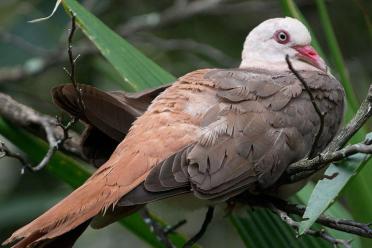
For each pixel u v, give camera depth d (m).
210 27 15.01
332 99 9.16
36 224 7.27
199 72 9.07
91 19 9.23
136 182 7.67
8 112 10.23
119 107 8.86
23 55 14.29
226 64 14.02
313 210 7.28
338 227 7.38
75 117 8.58
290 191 8.98
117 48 9.26
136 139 8.06
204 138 8.05
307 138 8.62
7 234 12.53
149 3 14.91
